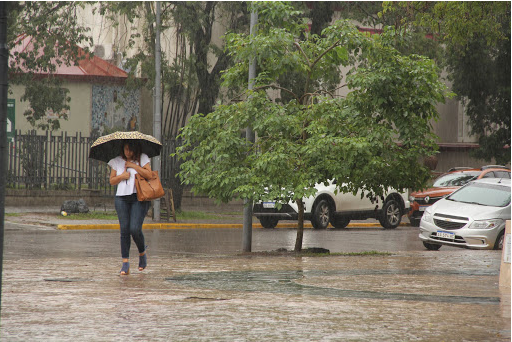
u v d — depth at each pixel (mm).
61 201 39812
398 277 12961
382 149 18828
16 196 38719
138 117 51469
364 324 7520
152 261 16016
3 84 5949
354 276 13055
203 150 18766
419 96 18719
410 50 42594
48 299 9203
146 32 40344
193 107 42312
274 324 7477
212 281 11898
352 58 37031
